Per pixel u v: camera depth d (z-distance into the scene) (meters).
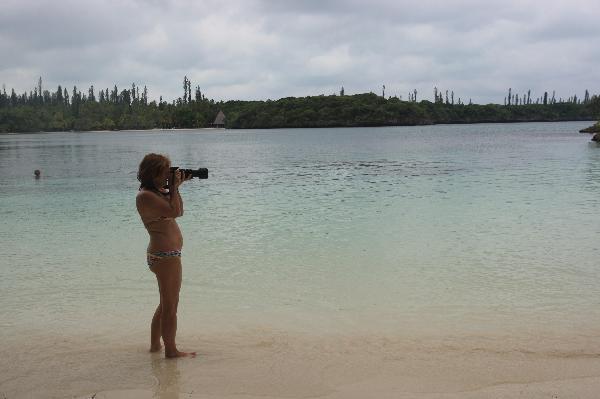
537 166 28.64
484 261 9.22
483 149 48.28
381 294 7.54
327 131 154.88
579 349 5.52
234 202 17.20
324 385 4.75
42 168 34.62
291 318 6.65
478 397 4.45
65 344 5.90
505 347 5.61
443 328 6.22
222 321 6.58
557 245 10.26
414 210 14.80
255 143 77.75
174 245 5.23
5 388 4.78
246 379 4.90
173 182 5.13
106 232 12.55
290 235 11.66
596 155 36.09
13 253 10.46
